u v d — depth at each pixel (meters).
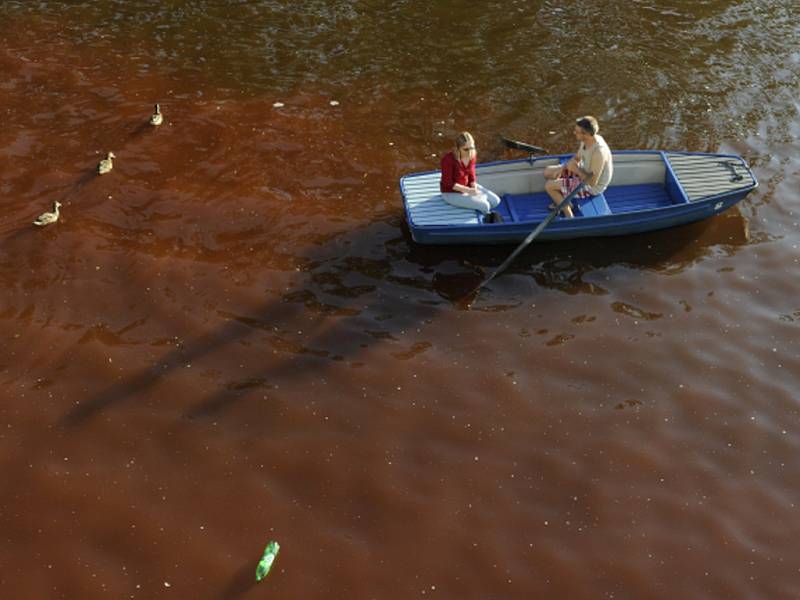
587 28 15.10
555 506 7.57
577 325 9.41
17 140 11.96
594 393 8.62
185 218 10.72
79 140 12.05
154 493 7.58
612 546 7.25
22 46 14.12
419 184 10.56
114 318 9.30
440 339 9.22
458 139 9.80
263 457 7.92
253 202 11.04
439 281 9.98
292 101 13.14
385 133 12.50
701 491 7.71
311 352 9.01
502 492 7.67
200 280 9.81
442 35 14.90
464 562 7.11
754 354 9.06
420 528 7.37
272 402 8.45
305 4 15.72
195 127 12.42
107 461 7.84
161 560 7.05
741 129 12.58
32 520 7.31
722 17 15.41
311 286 9.82
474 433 8.20
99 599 6.76
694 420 8.35
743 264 10.22
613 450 8.06
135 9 15.38
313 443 8.06
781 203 11.16
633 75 13.80
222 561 7.07
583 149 10.20
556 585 6.95
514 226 9.96
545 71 13.92
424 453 8.00
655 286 9.93
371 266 10.14
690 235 10.63
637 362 8.96
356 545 7.22
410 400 8.51
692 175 10.75
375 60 14.20
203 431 8.14
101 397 8.42
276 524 7.37
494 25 15.20
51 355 8.82
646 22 15.28
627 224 10.29
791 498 7.66
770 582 6.99
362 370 8.82
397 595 6.85
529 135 12.48
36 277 9.77
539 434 8.20
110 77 13.47
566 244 10.48
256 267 10.04
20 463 7.77
